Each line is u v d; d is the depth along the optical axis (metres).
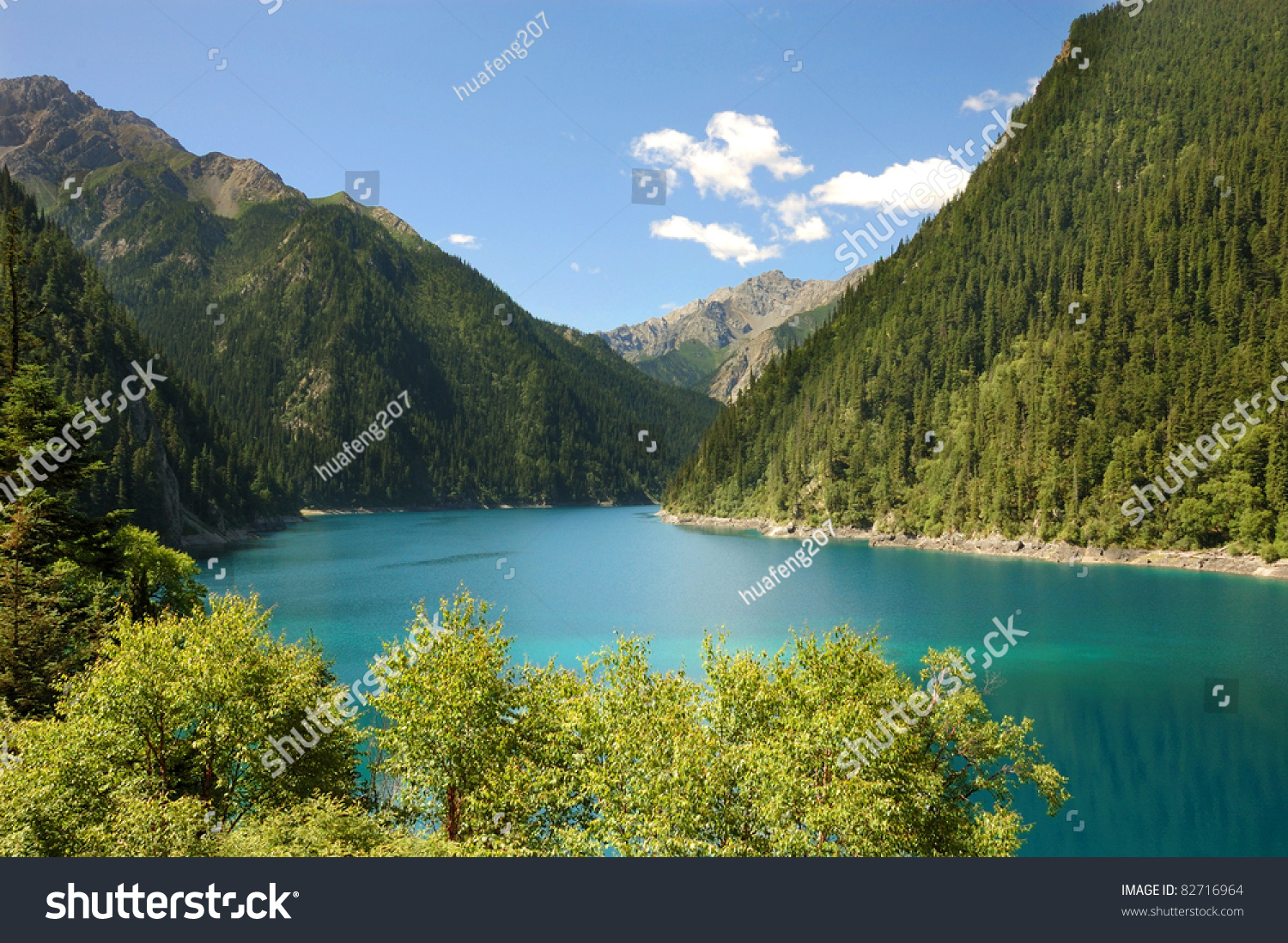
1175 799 33.28
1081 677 52.16
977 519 133.25
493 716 23.20
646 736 21.06
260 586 88.00
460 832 22.30
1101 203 185.00
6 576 27.20
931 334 181.62
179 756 22.52
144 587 35.31
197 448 146.62
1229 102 184.00
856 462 162.25
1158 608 76.12
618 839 19.77
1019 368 151.88
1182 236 145.88
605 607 77.94
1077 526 118.00
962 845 22.20
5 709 23.59
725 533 171.25
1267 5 197.75
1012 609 75.75
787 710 23.12
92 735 20.70
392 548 131.88
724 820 19.78
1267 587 88.38
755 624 68.94
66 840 17.94
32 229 142.62
